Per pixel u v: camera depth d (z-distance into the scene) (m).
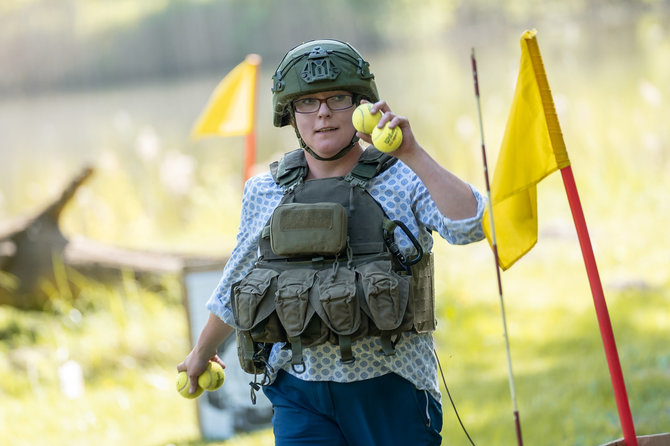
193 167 48.28
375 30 178.00
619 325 20.80
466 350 20.64
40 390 20.45
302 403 8.77
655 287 23.58
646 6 160.12
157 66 155.25
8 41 142.12
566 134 42.44
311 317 8.20
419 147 7.99
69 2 147.25
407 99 69.00
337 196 8.61
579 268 26.33
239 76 16.14
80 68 147.00
